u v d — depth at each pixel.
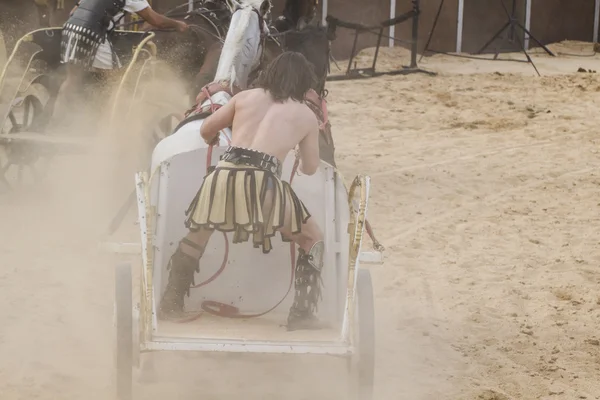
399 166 32.59
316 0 29.66
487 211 27.31
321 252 14.38
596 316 19.23
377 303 19.61
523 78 55.03
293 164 15.53
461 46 70.69
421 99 47.03
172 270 14.39
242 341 13.16
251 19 22.38
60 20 56.97
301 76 14.32
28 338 16.72
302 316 14.20
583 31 75.06
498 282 21.22
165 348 12.72
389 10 68.38
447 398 15.07
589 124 40.66
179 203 15.40
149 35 25.12
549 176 31.61
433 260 22.70
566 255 23.28
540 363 16.84
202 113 18.62
